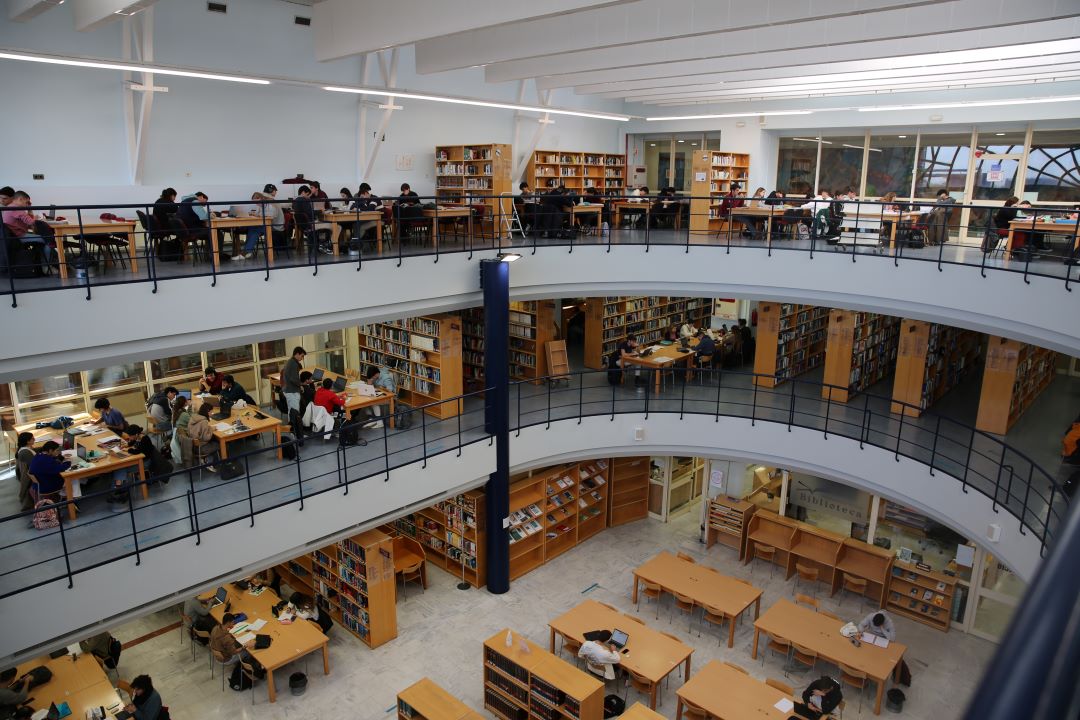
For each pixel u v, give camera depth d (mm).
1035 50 7746
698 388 12148
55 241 7469
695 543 12500
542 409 11141
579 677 8148
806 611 9578
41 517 7098
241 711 8508
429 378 10852
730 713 7699
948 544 10289
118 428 8891
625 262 10930
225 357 11367
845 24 7160
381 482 8641
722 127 15438
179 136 10023
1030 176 12344
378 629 9664
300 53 11117
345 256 8969
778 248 10336
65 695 7688
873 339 12484
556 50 8109
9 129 8586
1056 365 13289
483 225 12117
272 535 7699
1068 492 6699
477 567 10977
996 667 473
